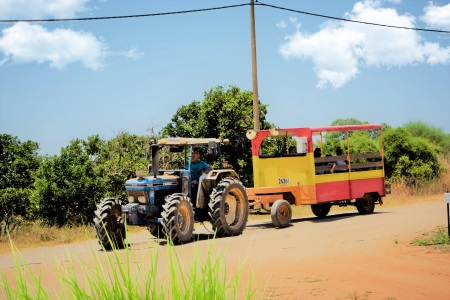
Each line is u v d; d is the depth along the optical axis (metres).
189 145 13.23
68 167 16.73
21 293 2.54
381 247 9.50
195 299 2.68
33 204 17.25
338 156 16.19
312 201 15.40
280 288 6.57
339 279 7.12
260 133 16.19
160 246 10.83
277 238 11.60
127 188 12.48
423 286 6.70
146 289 2.68
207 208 13.44
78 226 16.11
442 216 14.01
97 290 2.67
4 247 12.76
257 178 16.19
